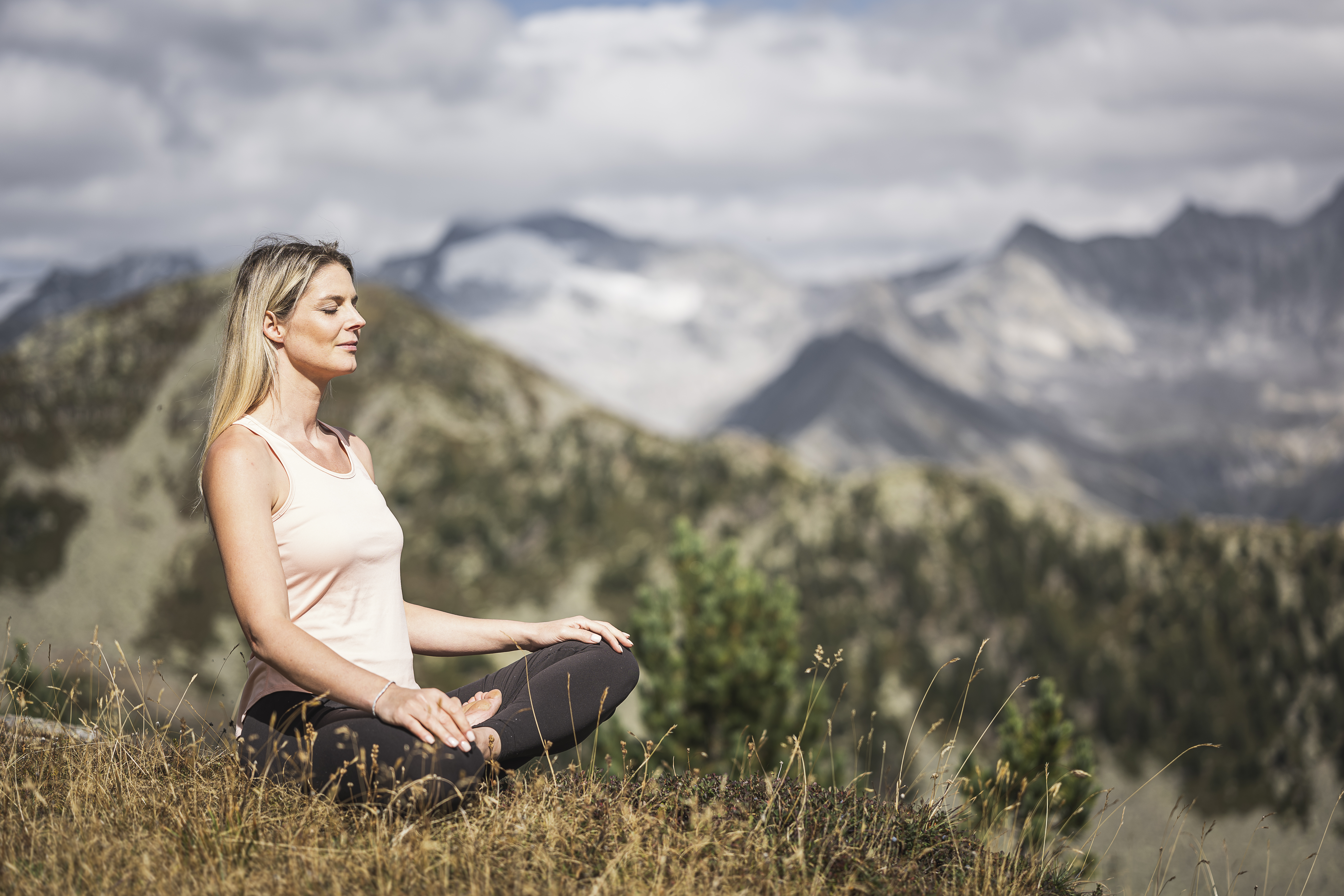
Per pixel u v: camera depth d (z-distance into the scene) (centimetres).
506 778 345
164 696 355
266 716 330
